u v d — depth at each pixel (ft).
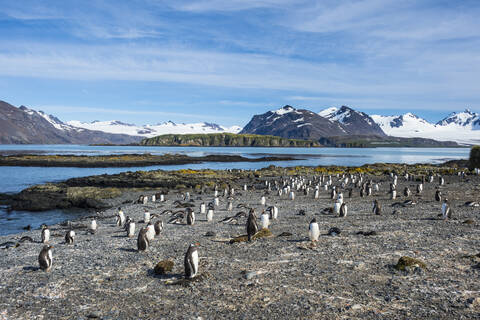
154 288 38.27
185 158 466.29
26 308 33.94
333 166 307.37
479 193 115.65
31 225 105.81
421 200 106.01
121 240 67.51
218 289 37.06
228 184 184.96
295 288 36.40
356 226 68.54
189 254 39.58
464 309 30.01
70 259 52.49
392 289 34.96
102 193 156.15
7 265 51.21
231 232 69.36
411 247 49.98
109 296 36.37
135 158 443.73
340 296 33.88
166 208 118.11
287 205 110.52
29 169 331.77
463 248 48.73
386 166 305.32
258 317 30.32
